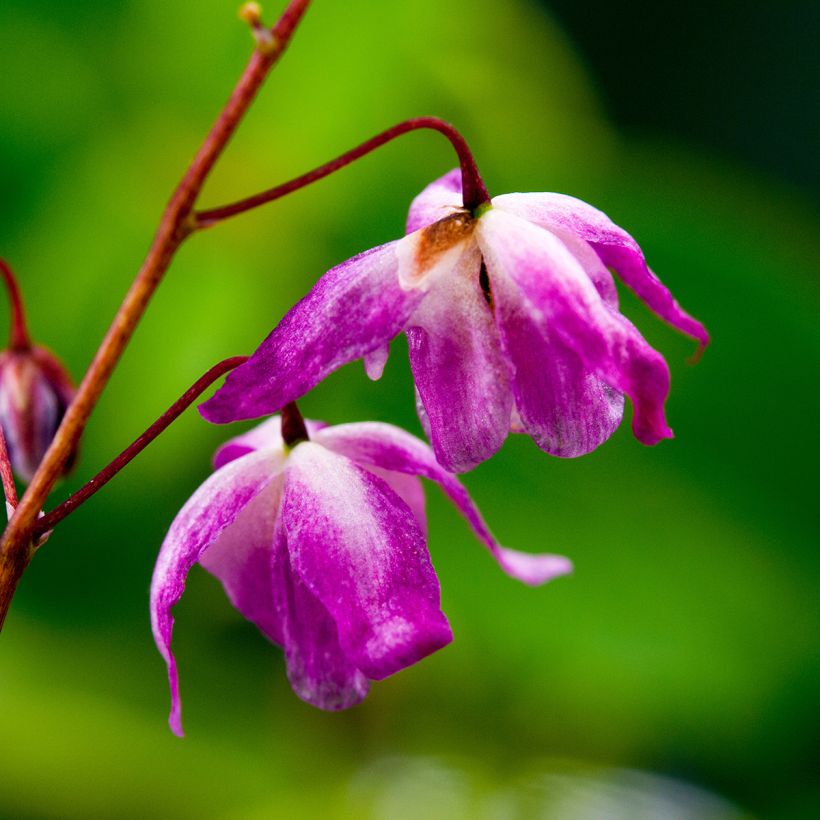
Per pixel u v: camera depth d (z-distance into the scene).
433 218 0.23
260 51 0.23
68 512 0.23
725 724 0.38
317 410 0.36
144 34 0.38
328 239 0.38
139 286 0.23
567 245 0.23
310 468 0.23
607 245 0.23
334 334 0.23
